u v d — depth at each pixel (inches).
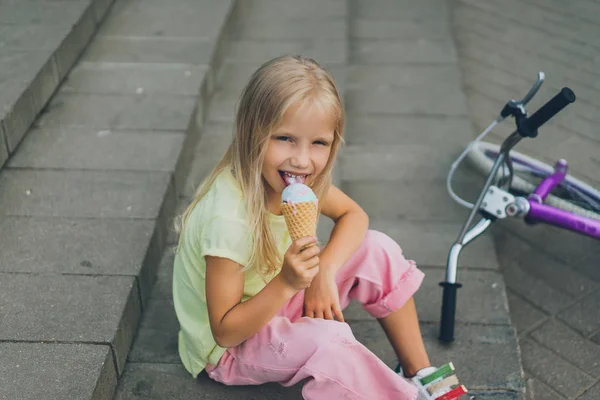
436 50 194.1
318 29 199.8
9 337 90.0
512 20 211.6
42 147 129.6
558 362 108.1
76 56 159.2
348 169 146.3
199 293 86.9
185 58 163.2
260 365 84.4
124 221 112.3
